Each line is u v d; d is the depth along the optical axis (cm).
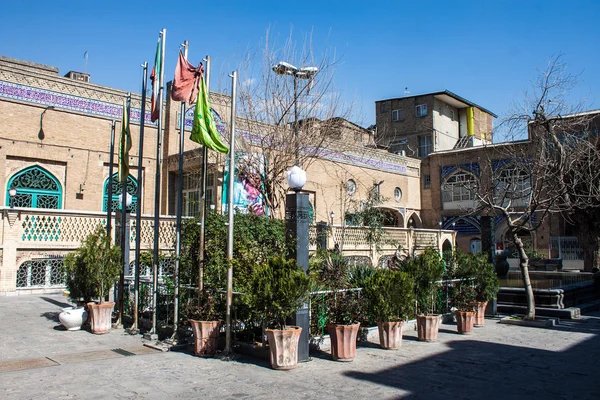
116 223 1227
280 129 1661
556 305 1229
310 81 1681
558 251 2686
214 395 560
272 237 905
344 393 574
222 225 847
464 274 1094
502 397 570
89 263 930
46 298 1313
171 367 674
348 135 2527
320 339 788
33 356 729
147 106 2047
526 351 815
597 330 1027
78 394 554
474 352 802
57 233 1454
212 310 757
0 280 1347
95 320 898
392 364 714
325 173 2362
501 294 1311
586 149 1334
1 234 1354
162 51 919
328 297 807
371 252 2000
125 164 1025
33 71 1755
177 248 844
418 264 948
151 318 945
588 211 2022
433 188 3170
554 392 593
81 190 1848
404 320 837
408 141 3759
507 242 2811
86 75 2412
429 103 3709
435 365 712
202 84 803
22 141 1719
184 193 1981
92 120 1895
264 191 1614
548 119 1183
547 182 1193
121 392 564
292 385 602
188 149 2039
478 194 1238
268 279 677
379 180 2791
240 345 760
